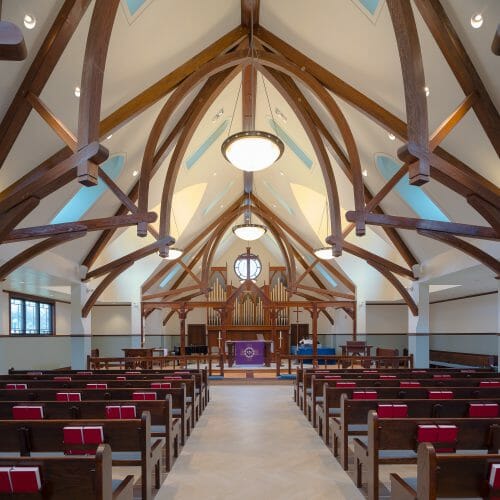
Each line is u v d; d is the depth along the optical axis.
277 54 8.32
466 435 3.91
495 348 13.03
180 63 8.26
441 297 19.44
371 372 9.03
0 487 2.64
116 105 7.71
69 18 5.72
